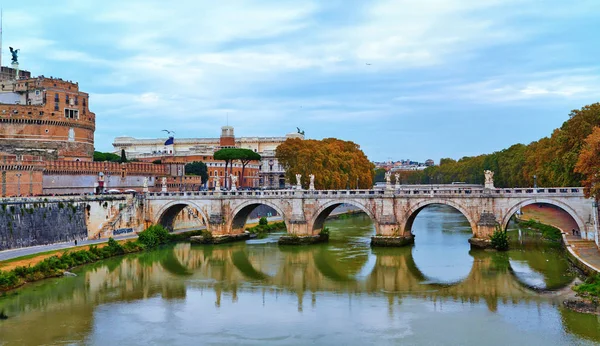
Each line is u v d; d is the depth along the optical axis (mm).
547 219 136125
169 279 82500
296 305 67625
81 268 89438
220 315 63875
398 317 61875
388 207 104375
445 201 100125
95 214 111500
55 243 100438
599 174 75250
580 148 101125
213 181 192375
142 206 121938
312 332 57625
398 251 100438
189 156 197875
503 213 95938
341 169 176250
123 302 69562
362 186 195250
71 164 127250
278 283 79500
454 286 74500
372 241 104812
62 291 74562
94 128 157875
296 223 111062
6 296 71750
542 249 97250
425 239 114812
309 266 90625
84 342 55375
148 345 54625
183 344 54781
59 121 143625
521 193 94000
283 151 160875
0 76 156875
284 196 112375
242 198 115688
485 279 77375
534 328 56781
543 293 68875
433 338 55188
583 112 104500
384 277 81250
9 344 54719
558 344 52781
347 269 87625
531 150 158250
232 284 79125
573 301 63844
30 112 138375
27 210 95375
